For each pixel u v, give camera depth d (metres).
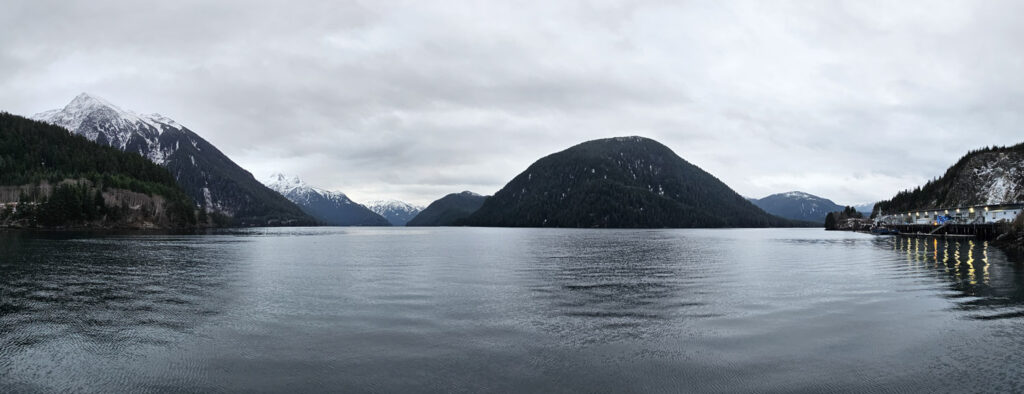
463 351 25.84
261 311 35.44
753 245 124.69
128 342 27.45
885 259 77.50
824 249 106.00
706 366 23.50
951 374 22.31
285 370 23.03
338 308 36.53
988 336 28.39
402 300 39.91
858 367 23.30
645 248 110.38
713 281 51.53
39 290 44.06
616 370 23.03
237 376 22.28
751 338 28.20
